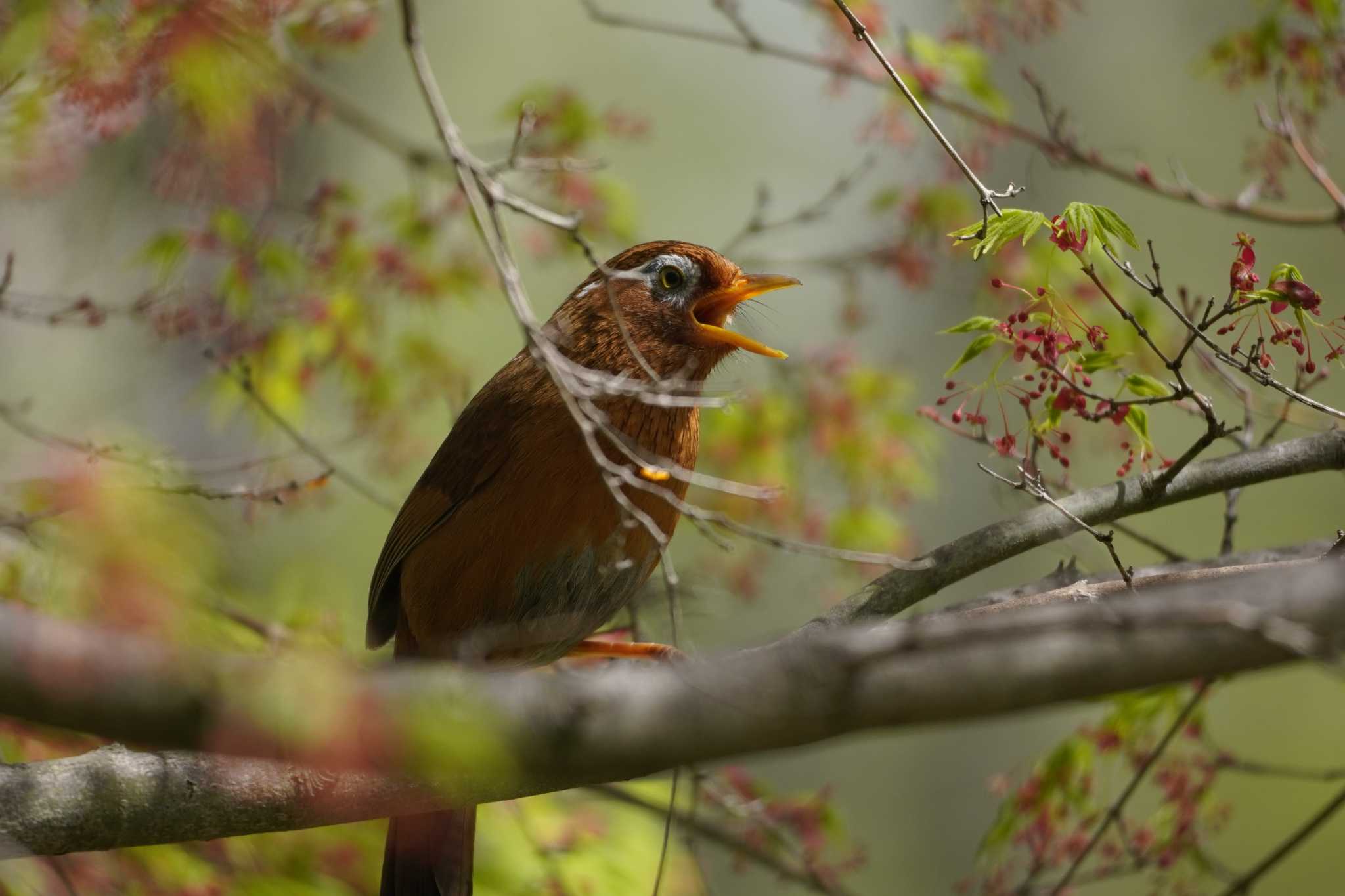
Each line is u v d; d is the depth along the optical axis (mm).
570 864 11117
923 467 14367
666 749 4406
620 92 28812
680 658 7238
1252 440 9094
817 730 4363
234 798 6836
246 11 10242
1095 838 9375
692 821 11609
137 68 9562
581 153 12688
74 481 5211
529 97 12688
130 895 9523
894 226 13992
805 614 16078
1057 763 10102
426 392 13430
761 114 28766
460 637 8727
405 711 4242
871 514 13898
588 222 12750
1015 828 10180
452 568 8586
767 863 11773
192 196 10883
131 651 3982
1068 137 11578
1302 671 23672
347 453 15234
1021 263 12805
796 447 13969
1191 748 10133
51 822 6672
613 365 8812
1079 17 22438
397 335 13414
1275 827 22625
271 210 11898
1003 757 24875
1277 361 17344
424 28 25797
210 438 14555
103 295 14703
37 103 9742
